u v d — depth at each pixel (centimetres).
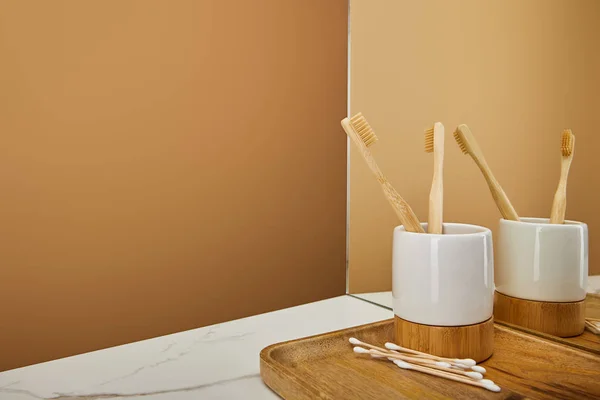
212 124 192
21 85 159
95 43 169
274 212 207
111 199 176
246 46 197
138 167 179
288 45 206
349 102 99
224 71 193
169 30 182
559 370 57
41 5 161
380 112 92
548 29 61
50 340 168
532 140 63
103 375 59
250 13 197
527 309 64
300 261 214
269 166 205
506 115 67
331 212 222
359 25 95
